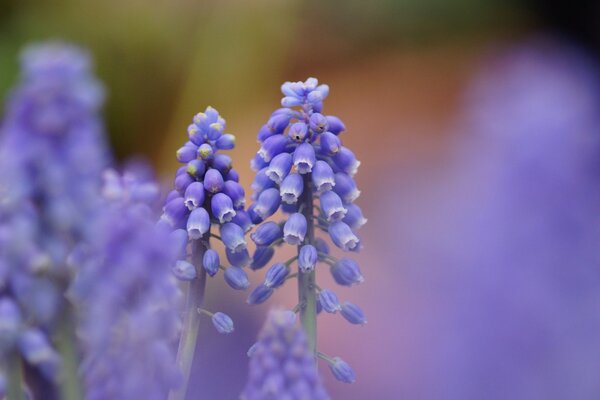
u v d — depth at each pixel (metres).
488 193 0.30
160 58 1.08
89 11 1.08
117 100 1.06
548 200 0.30
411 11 1.07
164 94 1.07
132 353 0.29
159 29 1.08
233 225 0.34
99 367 0.30
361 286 0.49
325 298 0.34
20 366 0.30
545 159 0.30
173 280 0.30
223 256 0.51
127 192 0.30
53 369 0.30
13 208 0.29
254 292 0.34
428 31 1.07
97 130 0.29
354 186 0.34
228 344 0.37
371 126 0.89
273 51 1.08
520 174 0.30
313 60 1.07
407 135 0.83
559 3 1.04
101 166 0.29
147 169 0.31
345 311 0.34
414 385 0.36
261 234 0.34
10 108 0.29
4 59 1.03
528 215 0.30
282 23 1.08
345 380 0.34
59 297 0.29
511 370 0.30
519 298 0.30
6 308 0.29
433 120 0.90
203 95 1.08
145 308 0.29
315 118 0.34
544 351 0.30
